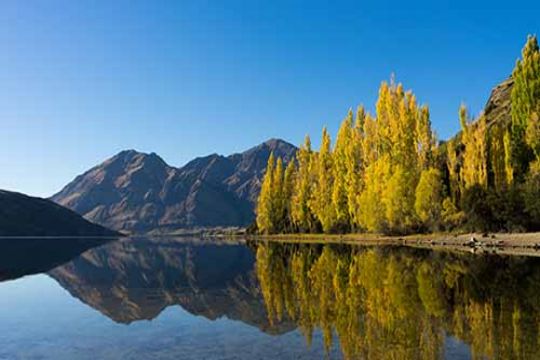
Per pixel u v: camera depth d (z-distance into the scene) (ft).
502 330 51.65
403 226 221.05
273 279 109.09
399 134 228.02
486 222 188.75
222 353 46.78
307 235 332.19
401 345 46.73
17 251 275.80
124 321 66.03
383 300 72.74
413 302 70.18
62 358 46.65
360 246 198.70
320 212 297.12
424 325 55.21
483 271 102.58
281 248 222.89
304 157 341.82
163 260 194.29
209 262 176.04
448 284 86.33
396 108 233.76
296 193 352.69
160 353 47.65
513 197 181.88
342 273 109.50
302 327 57.16
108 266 167.02
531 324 54.24
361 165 260.21
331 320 60.23
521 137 201.26
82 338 55.21
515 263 115.55
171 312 73.00
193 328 60.08
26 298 89.81
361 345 47.34
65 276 131.34
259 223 402.31
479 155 202.69
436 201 205.67
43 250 290.15
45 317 69.97
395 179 216.13
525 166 197.47
